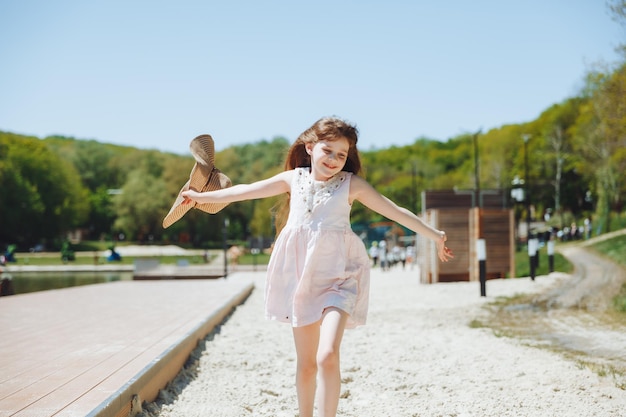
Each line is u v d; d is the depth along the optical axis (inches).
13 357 211.8
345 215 137.5
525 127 3097.9
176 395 193.6
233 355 262.5
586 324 338.0
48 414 135.9
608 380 206.4
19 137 3496.6
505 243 689.6
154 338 253.4
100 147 4288.9
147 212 3302.2
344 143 136.9
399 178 3469.5
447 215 684.7
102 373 180.2
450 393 197.3
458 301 481.4
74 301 460.4
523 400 185.2
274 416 175.2
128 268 1806.1
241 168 3457.2
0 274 1246.9
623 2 605.6
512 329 330.0
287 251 136.0
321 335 125.7
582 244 1417.3
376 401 190.5
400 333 327.6
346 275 134.3
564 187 2637.8
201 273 1162.6
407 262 1514.5
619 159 1505.9
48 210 3216.0
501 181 2787.9
